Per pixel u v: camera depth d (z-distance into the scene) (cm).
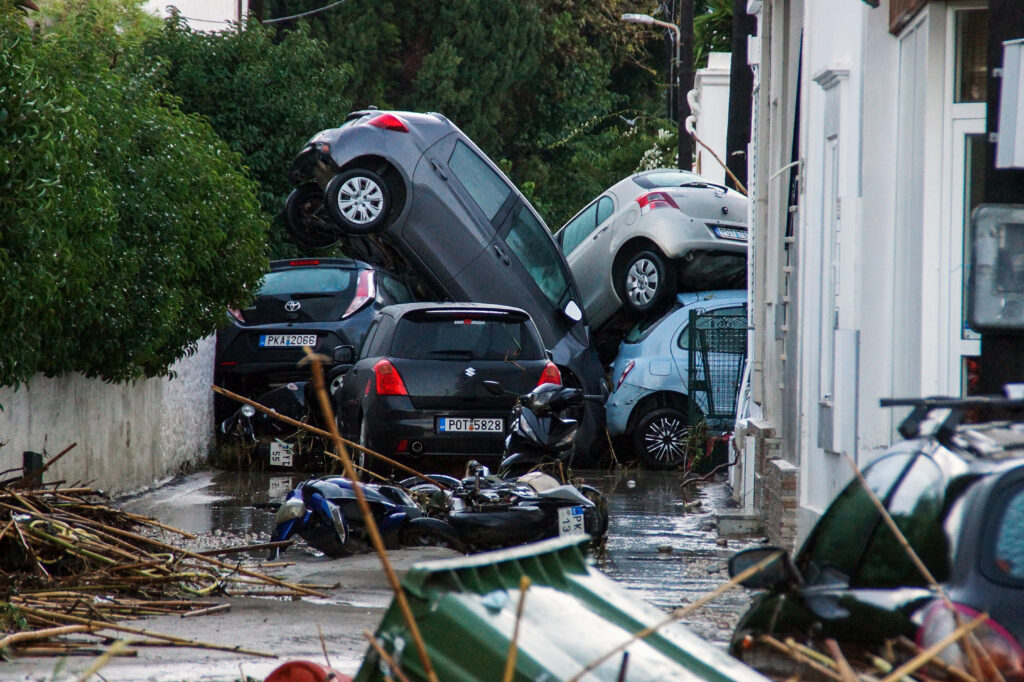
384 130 5828
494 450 4684
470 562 1115
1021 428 1317
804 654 1241
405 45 15088
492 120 15012
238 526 3881
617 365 6125
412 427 4638
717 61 10344
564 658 1063
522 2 15150
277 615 2531
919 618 1154
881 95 2970
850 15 3172
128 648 2198
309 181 6109
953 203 2702
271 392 5669
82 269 3353
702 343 5778
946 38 2688
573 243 7275
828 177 3356
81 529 2812
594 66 16150
